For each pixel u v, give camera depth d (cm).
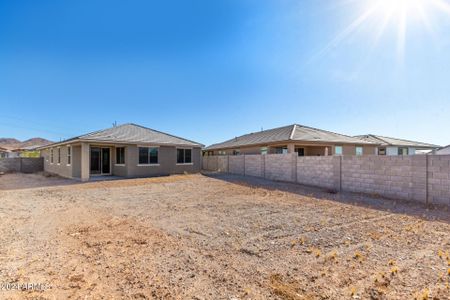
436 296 267
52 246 431
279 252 402
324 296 272
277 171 1495
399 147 2806
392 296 270
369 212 682
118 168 1880
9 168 2295
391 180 899
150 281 308
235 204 813
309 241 454
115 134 1859
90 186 1310
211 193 1053
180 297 272
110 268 344
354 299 265
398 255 383
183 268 345
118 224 577
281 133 2188
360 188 1009
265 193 1031
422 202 802
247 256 388
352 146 2261
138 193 1069
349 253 394
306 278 314
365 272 328
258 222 589
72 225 568
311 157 1248
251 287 292
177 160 2088
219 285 298
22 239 468
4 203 843
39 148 2541
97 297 271
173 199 916
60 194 1052
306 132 2123
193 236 487
